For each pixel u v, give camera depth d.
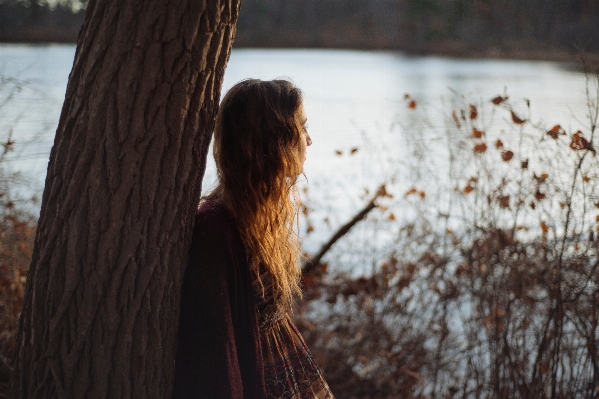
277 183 1.60
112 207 1.46
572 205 2.79
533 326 2.83
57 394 1.48
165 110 1.48
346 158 9.82
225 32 1.57
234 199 1.58
